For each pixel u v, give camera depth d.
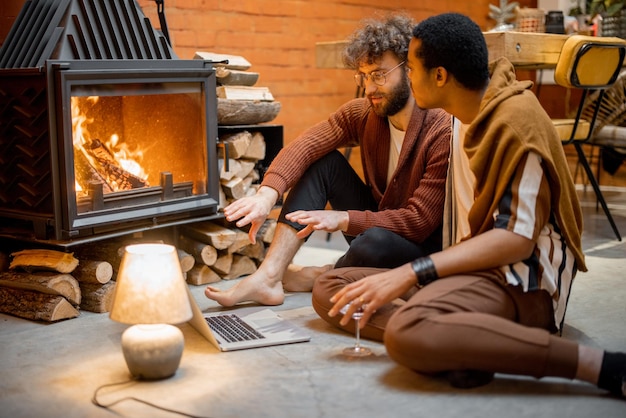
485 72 2.18
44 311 2.63
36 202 2.69
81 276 2.76
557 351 1.90
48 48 2.65
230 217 2.63
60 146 2.59
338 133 2.88
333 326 2.54
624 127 4.39
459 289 2.04
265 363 2.22
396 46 2.60
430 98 2.24
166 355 2.08
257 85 4.26
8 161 2.76
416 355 1.95
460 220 2.40
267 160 3.41
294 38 4.42
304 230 2.62
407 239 2.62
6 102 2.72
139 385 2.07
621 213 4.55
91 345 2.41
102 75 2.63
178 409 1.92
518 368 1.92
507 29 4.06
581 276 3.21
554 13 4.12
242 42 4.14
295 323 2.58
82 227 2.64
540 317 2.14
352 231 2.62
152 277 2.05
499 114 2.10
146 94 2.79
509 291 2.09
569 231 2.20
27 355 2.33
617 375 1.89
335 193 2.90
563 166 2.15
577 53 3.54
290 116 4.47
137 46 2.88
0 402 1.99
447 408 1.90
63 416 1.90
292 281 2.97
